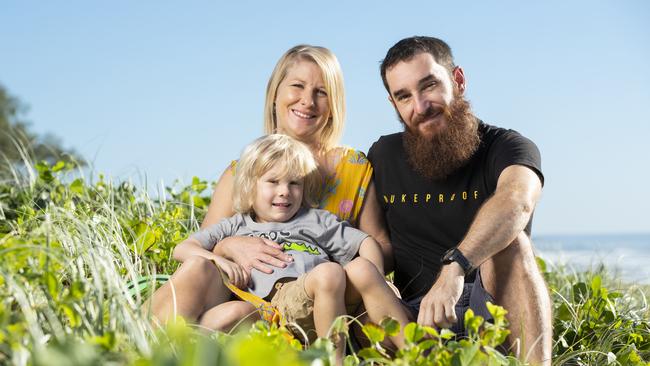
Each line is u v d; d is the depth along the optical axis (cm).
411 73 323
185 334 199
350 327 274
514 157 307
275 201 326
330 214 333
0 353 181
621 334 330
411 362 205
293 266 303
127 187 476
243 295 285
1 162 506
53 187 465
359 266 262
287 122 368
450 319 249
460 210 321
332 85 366
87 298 214
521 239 283
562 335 321
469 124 318
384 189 345
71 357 160
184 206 485
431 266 328
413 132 327
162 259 363
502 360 216
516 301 276
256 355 134
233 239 314
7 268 212
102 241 290
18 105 2609
